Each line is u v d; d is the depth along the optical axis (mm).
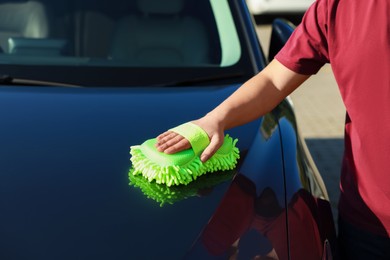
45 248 1372
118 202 1542
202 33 2502
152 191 1598
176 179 1614
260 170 1752
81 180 1620
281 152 1875
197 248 1415
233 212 1559
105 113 1978
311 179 1865
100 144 1799
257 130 1956
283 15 9336
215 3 2613
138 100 2082
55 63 2281
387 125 1449
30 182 1600
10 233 1411
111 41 2434
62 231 1426
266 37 8156
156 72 2295
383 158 1486
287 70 1616
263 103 1646
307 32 1559
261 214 1578
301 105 5703
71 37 2420
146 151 1669
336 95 6039
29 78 2195
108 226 1451
